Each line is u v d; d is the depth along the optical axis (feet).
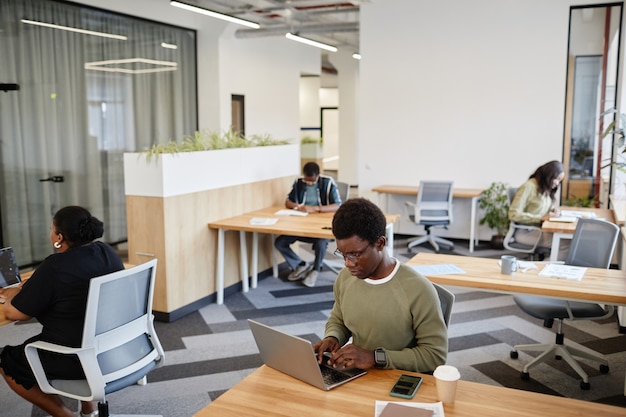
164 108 25.26
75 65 20.47
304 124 50.47
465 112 23.36
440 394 5.32
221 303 15.87
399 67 24.13
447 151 23.89
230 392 5.60
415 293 6.16
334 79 55.52
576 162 22.18
